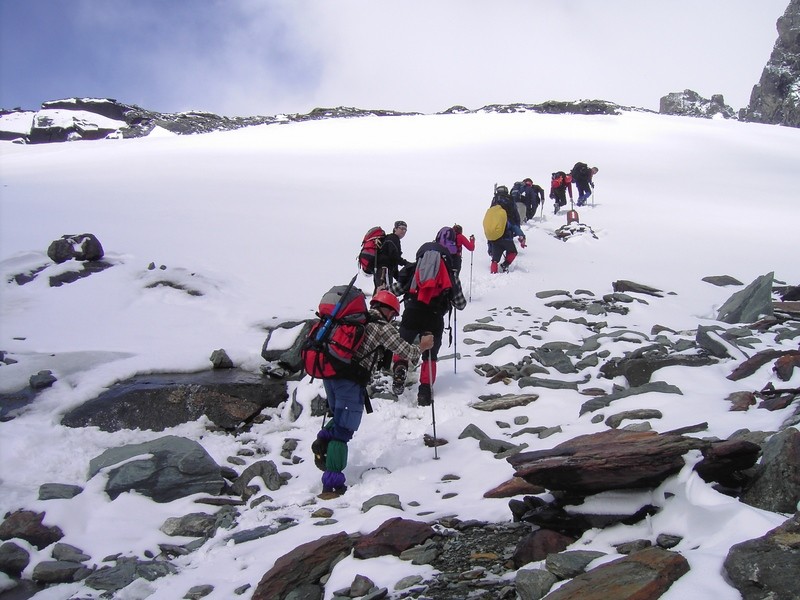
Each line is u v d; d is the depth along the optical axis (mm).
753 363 7152
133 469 5820
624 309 11555
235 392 7555
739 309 10602
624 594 2930
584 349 8953
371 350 5566
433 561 4016
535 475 4078
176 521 5219
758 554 2979
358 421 5605
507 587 3533
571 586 3102
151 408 7289
